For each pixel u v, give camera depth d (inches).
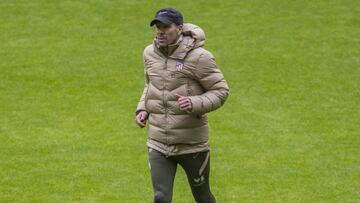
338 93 1781.5
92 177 1387.8
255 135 1578.5
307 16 2202.3
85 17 2203.5
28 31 2126.0
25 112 1689.2
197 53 1059.9
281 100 1747.0
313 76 1870.1
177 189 1343.5
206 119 1090.1
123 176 1392.7
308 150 1504.7
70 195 1310.3
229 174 1402.6
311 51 2005.4
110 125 1628.9
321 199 1294.3
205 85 1070.4
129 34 2107.5
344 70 1902.1
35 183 1359.5
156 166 1087.6
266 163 1449.3
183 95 1067.9
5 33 2114.9
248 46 2034.9
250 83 1836.9
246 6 2262.6
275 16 2203.5
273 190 1333.7
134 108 1710.1
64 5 2271.2
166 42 1056.2
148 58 1084.5
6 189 1332.4
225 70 1904.5
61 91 1797.5
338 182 1364.4
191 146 1083.9
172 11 1051.3
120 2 2287.2
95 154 1491.1
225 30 2123.5
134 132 1596.9
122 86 1823.3
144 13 2218.3
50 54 1993.1
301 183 1362.0
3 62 1943.9
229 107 1716.3
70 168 1425.9
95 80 1856.5
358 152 1491.1
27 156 1477.6
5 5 2273.6
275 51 2006.6
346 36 2086.6
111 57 1979.6
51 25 2159.2
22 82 1841.8
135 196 1309.1
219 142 1549.0
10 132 1589.6
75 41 2070.6
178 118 1070.4
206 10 2235.5
